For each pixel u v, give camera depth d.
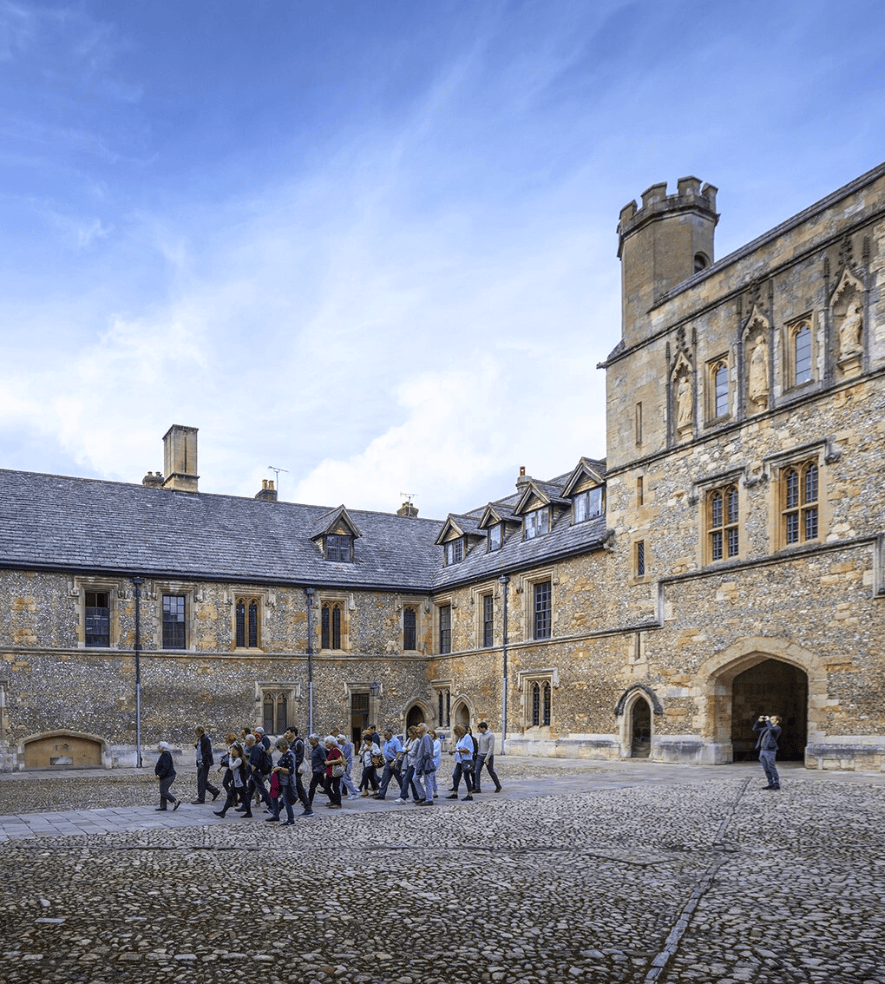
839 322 18.55
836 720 17.75
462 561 34.16
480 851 9.67
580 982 5.43
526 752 27.78
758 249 20.72
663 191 24.64
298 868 8.87
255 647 30.53
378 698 32.69
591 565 25.80
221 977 5.55
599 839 10.20
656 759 22.38
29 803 16.16
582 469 27.56
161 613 28.80
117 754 27.22
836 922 6.48
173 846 10.41
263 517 34.34
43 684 26.45
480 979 5.50
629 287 25.38
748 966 5.63
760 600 19.80
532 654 28.08
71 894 7.74
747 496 20.45
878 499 17.27
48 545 27.55
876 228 17.77
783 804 12.49
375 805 14.88
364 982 5.46
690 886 7.73
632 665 23.64
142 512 31.28
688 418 22.55
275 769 13.03
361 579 33.00
